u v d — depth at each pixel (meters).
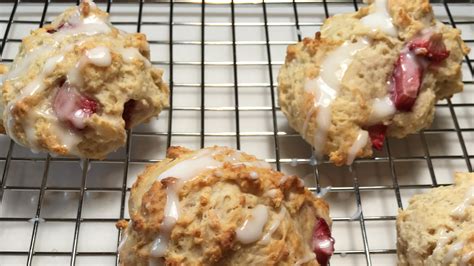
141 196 0.19
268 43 0.27
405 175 0.23
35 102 0.21
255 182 0.18
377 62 0.22
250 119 0.25
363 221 0.21
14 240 0.21
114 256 0.21
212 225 0.17
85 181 0.22
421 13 0.23
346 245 0.21
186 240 0.17
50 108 0.21
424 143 0.24
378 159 0.23
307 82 0.22
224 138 0.24
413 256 0.19
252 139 0.24
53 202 0.22
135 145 0.24
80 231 0.21
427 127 0.24
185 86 0.26
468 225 0.18
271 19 0.29
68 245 0.21
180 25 0.28
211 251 0.17
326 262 0.19
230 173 0.18
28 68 0.21
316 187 0.22
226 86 0.26
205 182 0.18
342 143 0.21
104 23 0.23
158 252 0.17
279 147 0.24
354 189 0.22
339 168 0.23
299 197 0.19
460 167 0.23
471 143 0.24
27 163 0.23
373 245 0.21
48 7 0.29
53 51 0.22
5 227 0.21
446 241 0.18
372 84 0.22
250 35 0.28
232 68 0.27
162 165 0.20
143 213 0.18
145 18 0.29
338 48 0.23
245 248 0.17
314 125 0.22
